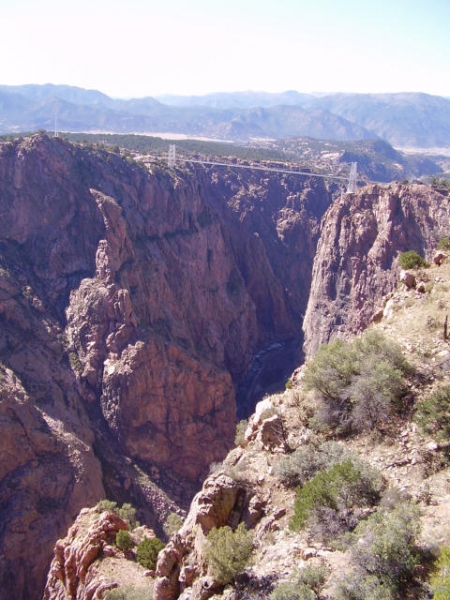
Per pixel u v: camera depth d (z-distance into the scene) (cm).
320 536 1577
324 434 2075
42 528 5066
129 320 7712
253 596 1452
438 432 1812
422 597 1238
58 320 7875
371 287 9762
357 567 1375
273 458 2038
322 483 1683
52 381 6781
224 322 11294
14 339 6938
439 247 3459
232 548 1606
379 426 1967
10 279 7725
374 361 2158
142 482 6494
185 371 7650
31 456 5544
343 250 10519
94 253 8488
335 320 10238
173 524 3641
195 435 7412
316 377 2203
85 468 5747
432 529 1416
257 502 1848
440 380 2055
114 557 2730
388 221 9781
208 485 1950
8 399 5788
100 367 7481
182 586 1766
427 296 2675
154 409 7300
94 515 3344
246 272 14188
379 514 1486
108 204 8825
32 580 4825
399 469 1745
